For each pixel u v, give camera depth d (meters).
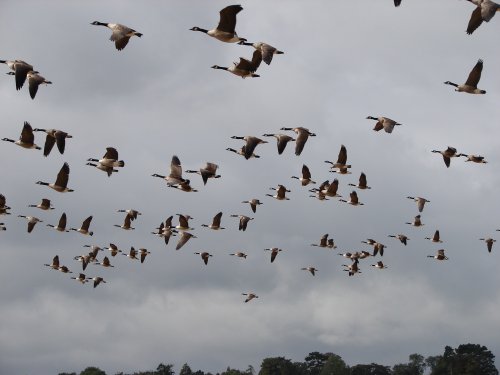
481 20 41.62
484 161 62.31
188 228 67.25
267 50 47.59
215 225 67.94
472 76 47.94
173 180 54.47
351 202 67.50
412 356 184.00
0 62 49.81
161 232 71.38
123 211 74.94
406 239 79.62
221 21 42.84
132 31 48.16
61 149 53.59
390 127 54.72
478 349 147.12
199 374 179.88
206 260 80.38
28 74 49.06
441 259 78.56
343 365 165.75
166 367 171.50
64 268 76.12
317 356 170.88
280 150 55.34
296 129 56.53
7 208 64.12
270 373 162.88
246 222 71.12
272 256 80.56
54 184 56.62
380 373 168.12
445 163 62.72
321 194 67.69
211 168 56.28
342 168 63.72
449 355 148.12
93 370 166.88
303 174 66.31
